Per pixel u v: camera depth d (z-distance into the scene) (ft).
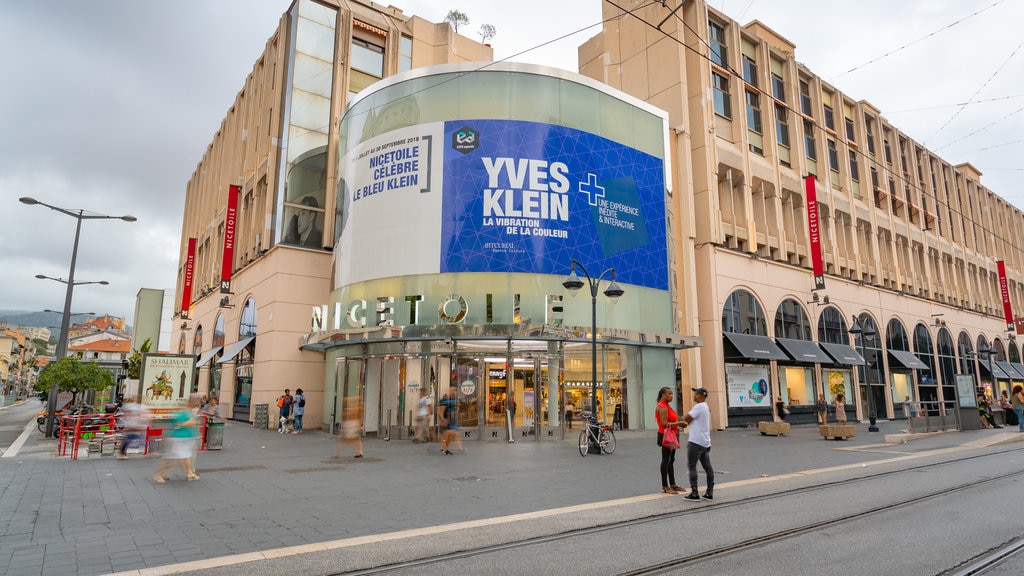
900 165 152.87
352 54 99.45
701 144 98.68
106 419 57.77
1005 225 200.44
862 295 125.90
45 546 21.42
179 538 22.71
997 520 25.72
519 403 68.08
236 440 66.08
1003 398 98.43
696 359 90.74
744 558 20.24
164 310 219.00
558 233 73.10
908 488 34.12
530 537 22.94
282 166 90.53
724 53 107.76
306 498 31.22
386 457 50.29
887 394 126.31
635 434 74.74
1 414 151.43
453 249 71.00
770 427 78.23
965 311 165.27
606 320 75.82
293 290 87.66
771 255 107.14
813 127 124.06
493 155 72.74
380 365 72.33
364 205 77.15
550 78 76.84
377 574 18.45
